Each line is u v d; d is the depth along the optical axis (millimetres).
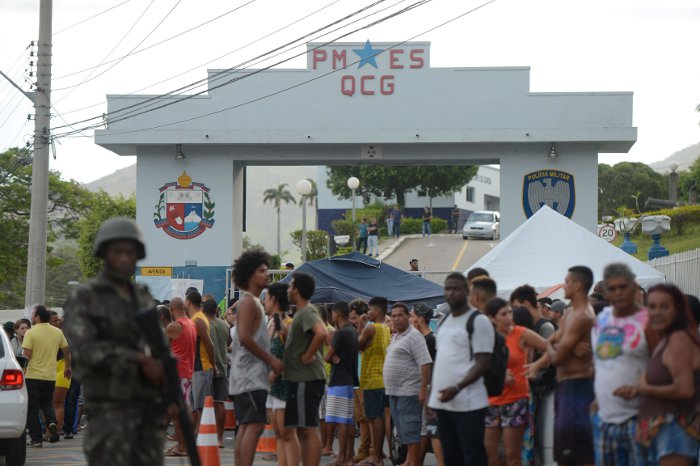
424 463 22188
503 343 14117
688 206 76812
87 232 91500
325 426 23688
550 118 43625
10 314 69062
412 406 18469
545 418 16016
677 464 11211
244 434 15758
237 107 44469
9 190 92500
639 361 11766
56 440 25656
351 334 20531
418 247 81875
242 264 15859
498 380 14023
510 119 43844
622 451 11852
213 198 44844
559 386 13828
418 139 43625
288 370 16375
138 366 9602
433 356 18984
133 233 9812
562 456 13648
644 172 145500
